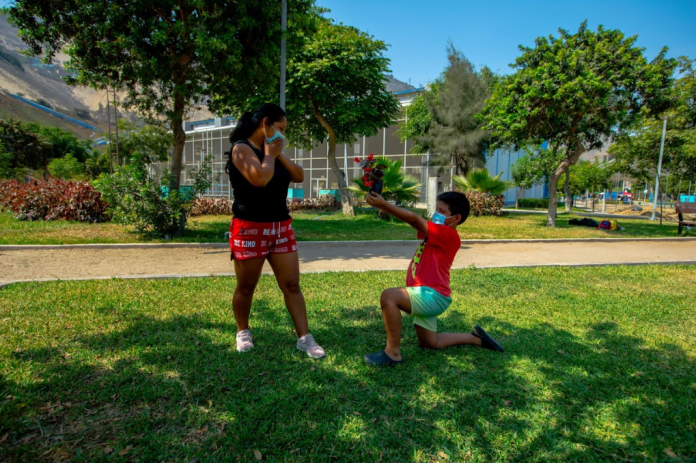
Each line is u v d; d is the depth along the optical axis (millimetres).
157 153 30516
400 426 2146
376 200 2695
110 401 2303
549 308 4348
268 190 2723
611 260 7613
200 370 2684
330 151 16047
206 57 7898
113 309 3881
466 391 2518
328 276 5672
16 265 6117
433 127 23469
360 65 14227
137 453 1885
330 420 2189
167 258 7020
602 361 2982
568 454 1968
